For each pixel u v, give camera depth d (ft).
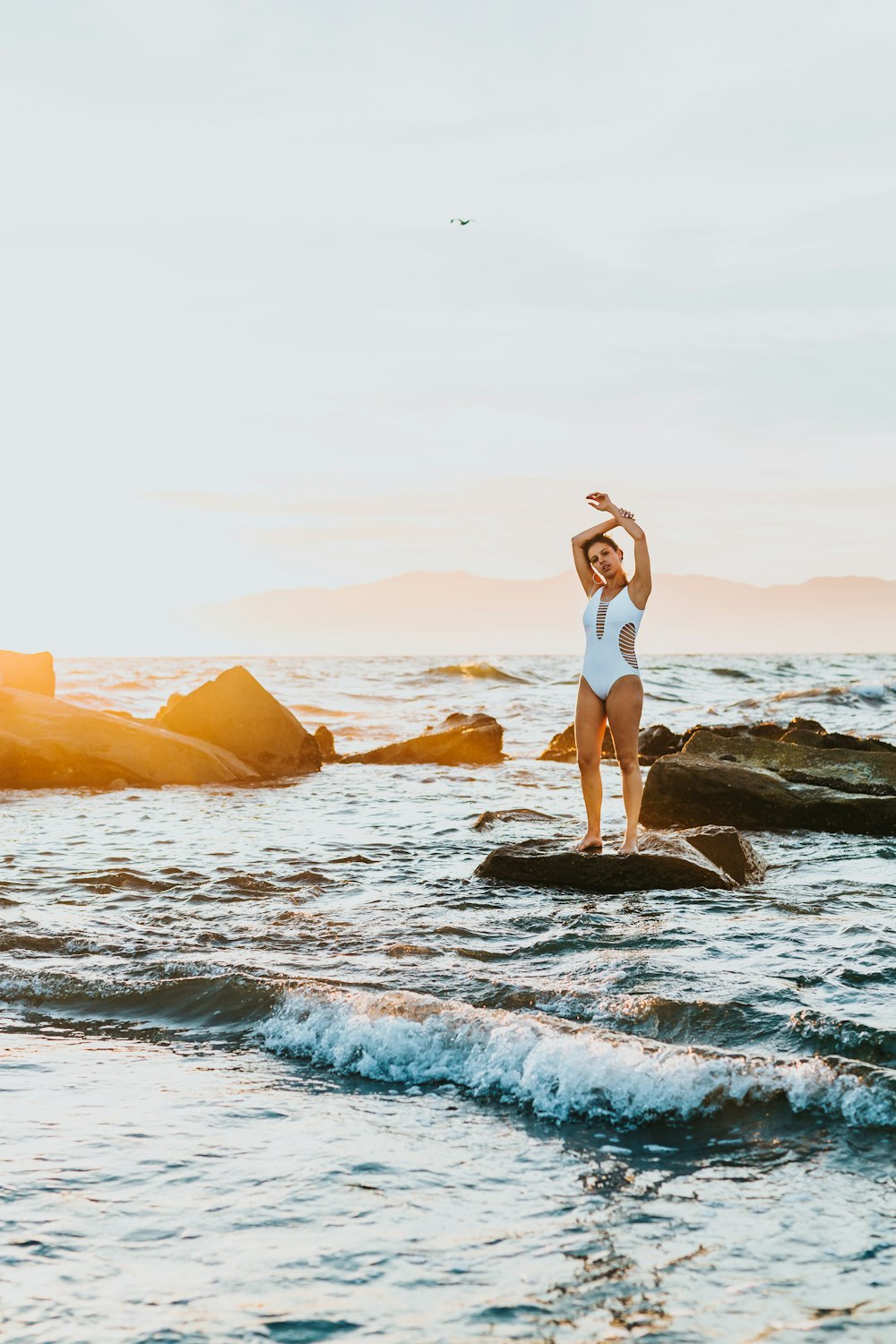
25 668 62.64
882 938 20.98
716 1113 12.48
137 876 28.66
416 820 40.91
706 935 21.57
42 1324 8.04
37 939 21.22
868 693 105.81
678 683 138.72
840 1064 12.90
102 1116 12.51
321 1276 8.86
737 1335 7.98
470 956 20.08
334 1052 14.94
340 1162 11.23
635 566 28.53
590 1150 11.66
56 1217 9.82
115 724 54.70
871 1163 11.13
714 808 37.60
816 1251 9.26
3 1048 15.37
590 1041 13.76
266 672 191.83
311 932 22.34
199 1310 8.29
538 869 28.02
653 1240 9.50
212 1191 10.46
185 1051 15.35
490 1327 8.10
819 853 33.06
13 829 38.60
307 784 54.13
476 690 132.46
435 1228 9.73
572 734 68.49
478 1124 12.47
